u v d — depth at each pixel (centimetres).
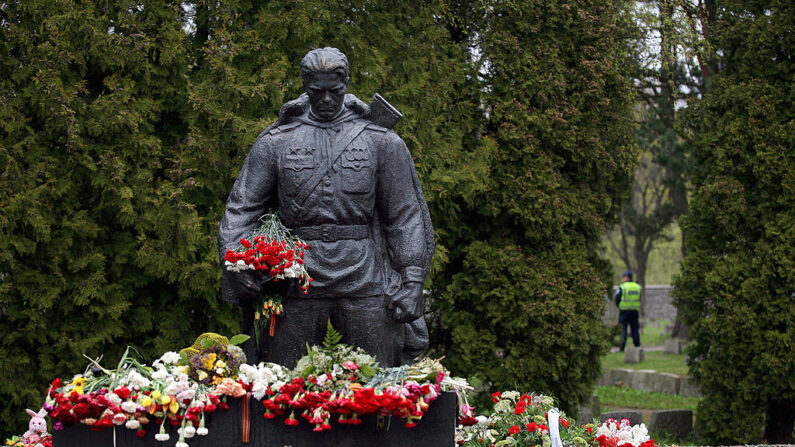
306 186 398
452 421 382
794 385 896
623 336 2055
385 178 413
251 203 408
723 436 937
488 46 934
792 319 902
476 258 923
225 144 778
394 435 378
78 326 744
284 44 816
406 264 409
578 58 955
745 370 927
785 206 924
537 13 927
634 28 1030
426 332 452
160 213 745
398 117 417
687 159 1516
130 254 765
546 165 930
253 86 775
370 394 358
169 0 790
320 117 411
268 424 377
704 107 980
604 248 1125
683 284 980
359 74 836
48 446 422
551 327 912
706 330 956
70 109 710
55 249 730
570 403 935
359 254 401
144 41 746
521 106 913
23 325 732
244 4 808
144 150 750
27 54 722
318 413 365
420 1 893
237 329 803
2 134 727
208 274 753
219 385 371
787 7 929
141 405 364
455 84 940
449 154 873
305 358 380
